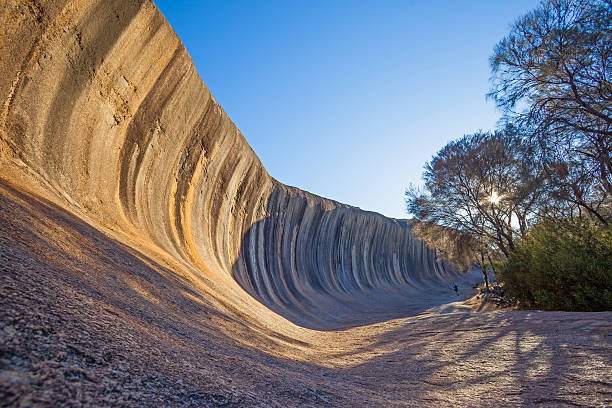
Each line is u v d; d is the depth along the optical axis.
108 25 9.15
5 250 2.39
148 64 11.45
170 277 6.79
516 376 5.02
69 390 1.28
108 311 2.59
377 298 35.34
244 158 22.92
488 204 17.62
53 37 7.42
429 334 10.52
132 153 11.39
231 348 4.14
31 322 1.62
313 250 35.66
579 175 11.19
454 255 22.84
